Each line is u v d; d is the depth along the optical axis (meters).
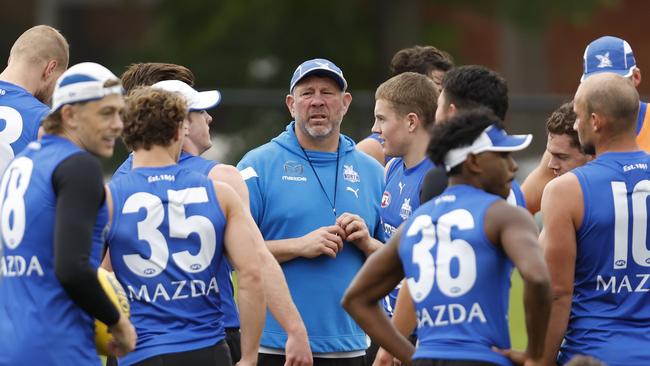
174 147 22.17
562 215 21.64
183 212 21.75
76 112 20.27
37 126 26.11
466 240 18.70
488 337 18.62
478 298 18.62
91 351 20.41
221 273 25.34
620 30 114.38
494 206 18.73
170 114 21.84
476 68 21.77
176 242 21.70
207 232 21.84
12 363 19.84
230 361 22.30
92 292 19.58
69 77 20.25
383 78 99.50
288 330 23.53
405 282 21.55
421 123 25.58
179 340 21.55
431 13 110.56
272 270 23.50
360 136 68.69
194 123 24.58
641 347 21.50
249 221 22.50
